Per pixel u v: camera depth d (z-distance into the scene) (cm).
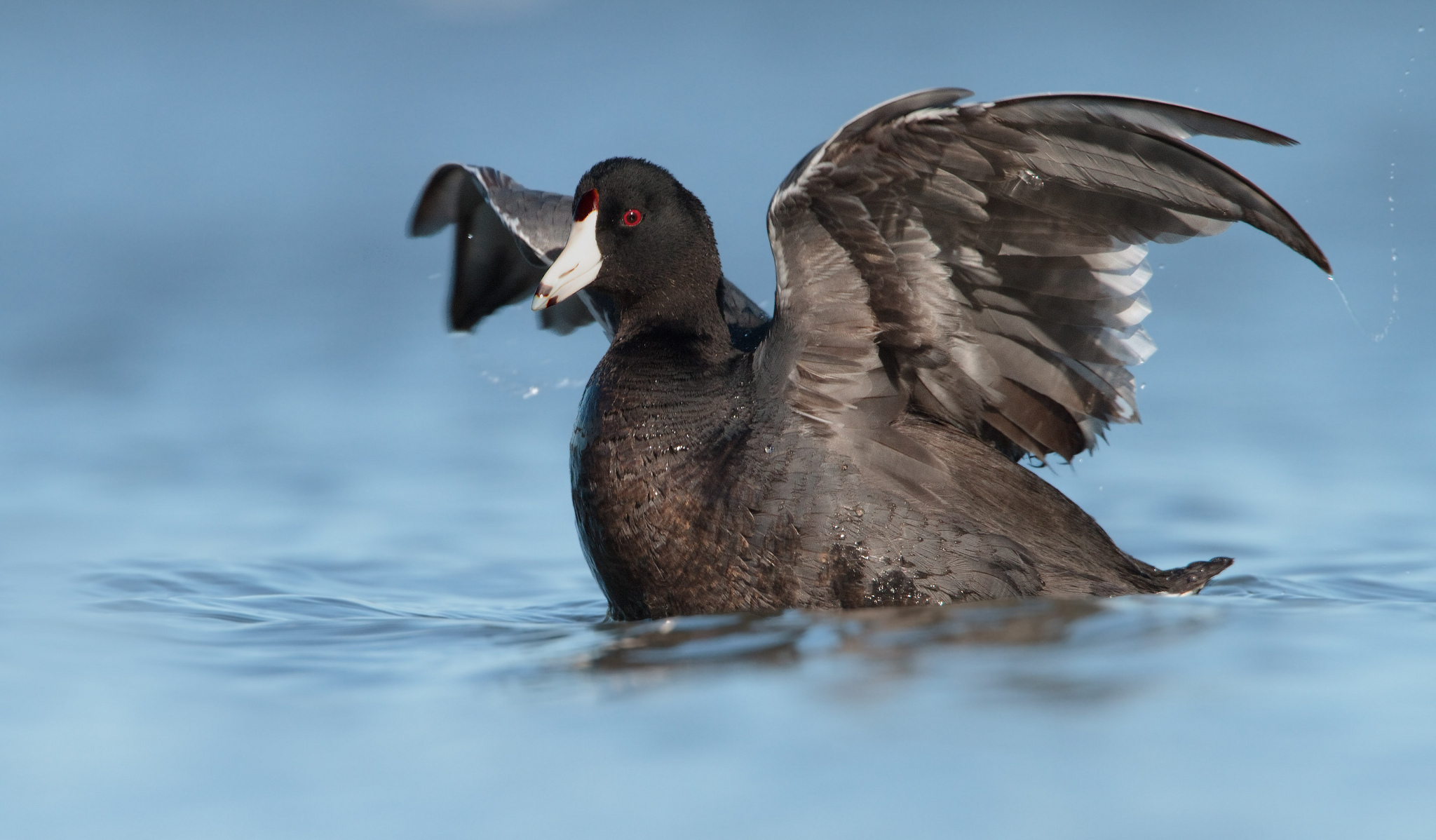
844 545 960
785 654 834
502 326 1431
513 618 1047
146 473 1498
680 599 996
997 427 1051
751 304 1267
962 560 965
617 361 1052
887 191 930
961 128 888
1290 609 930
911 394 1024
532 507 1417
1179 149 878
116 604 1043
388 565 1224
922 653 820
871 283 972
